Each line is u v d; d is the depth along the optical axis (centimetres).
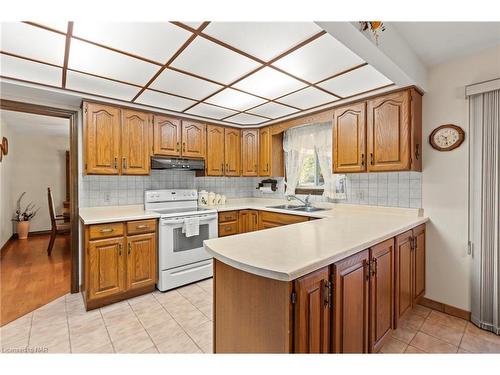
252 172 392
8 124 445
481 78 212
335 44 166
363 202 292
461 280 224
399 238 193
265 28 148
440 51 213
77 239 276
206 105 291
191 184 376
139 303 251
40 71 201
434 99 237
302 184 373
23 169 542
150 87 235
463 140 221
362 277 146
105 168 268
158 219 279
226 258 120
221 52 174
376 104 248
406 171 234
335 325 124
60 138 582
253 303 117
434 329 206
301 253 124
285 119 347
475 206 214
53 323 214
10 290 280
